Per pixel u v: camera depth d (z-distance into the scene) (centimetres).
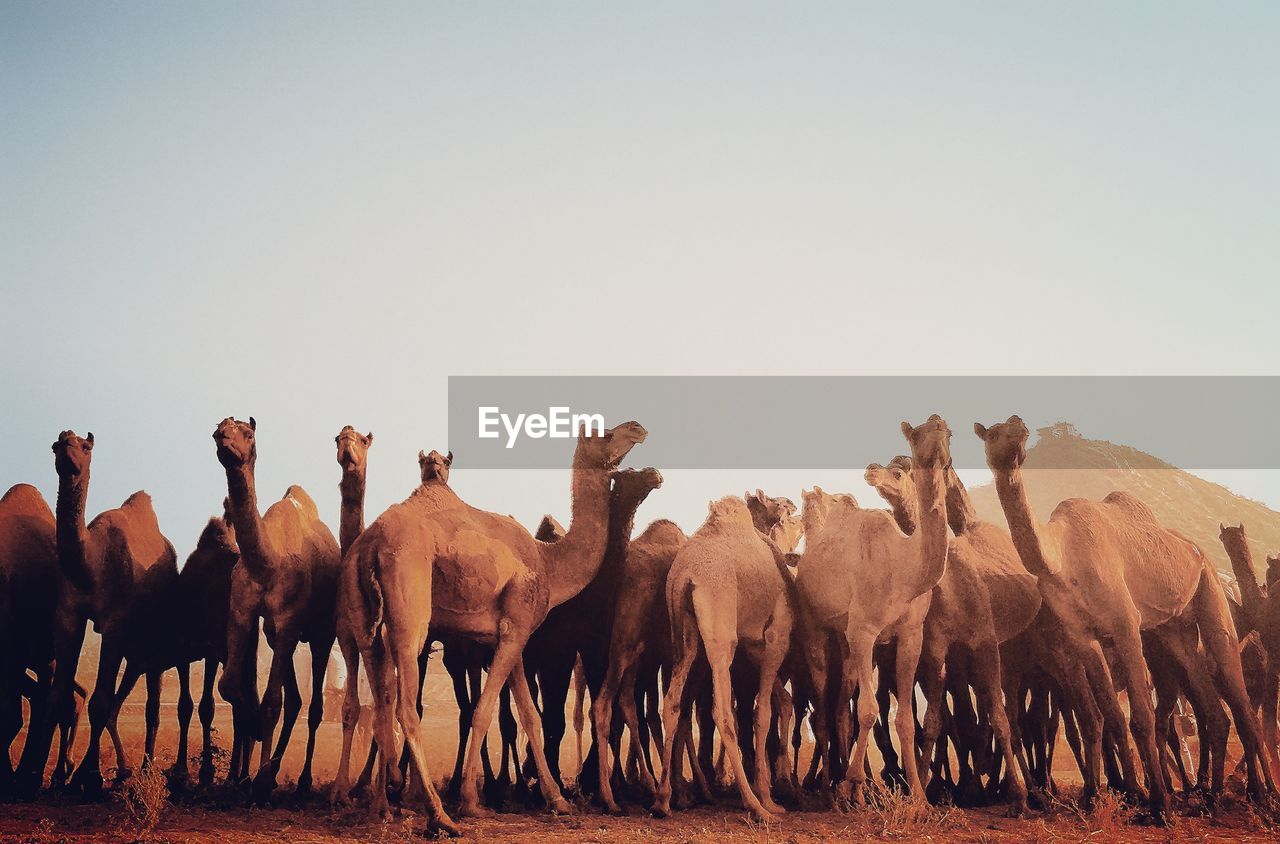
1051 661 1529
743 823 1249
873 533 1373
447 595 1241
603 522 1357
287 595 1305
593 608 1478
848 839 1157
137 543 1416
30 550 1398
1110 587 1435
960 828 1258
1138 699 1403
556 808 1280
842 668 1462
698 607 1303
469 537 1257
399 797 1283
